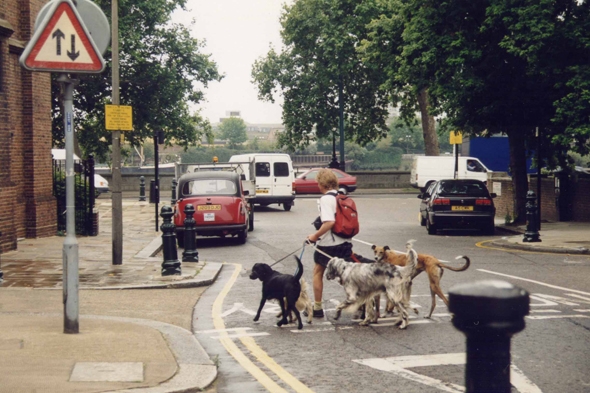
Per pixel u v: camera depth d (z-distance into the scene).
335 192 8.15
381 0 31.27
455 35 20.23
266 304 9.27
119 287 10.36
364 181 48.88
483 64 19.94
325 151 123.56
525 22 17.78
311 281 11.29
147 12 41.81
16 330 6.98
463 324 3.13
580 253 14.80
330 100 50.16
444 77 20.75
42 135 17.66
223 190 17.98
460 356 6.35
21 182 17.11
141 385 5.20
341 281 7.66
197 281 10.88
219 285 11.05
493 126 21.31
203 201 17.48
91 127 45.56
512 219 22.88
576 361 6.09
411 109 48.31
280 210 31.14
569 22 17.62
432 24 20.39
